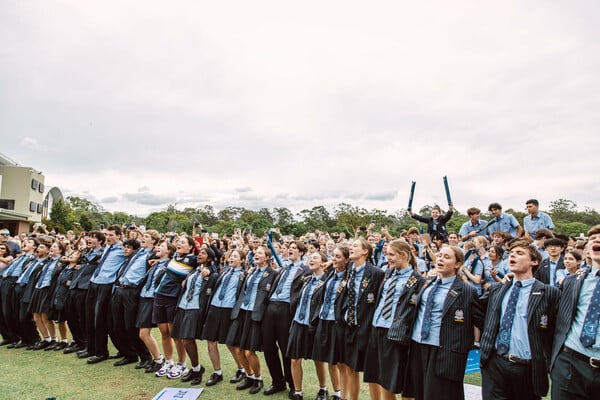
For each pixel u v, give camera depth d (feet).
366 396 17.39
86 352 23.03
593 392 9.73
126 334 21.58
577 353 10.05
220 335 19.04
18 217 106.52
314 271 17.24
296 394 16.74
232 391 17.95
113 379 19.43
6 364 21.66
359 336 14.57
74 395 17.46
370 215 104.01
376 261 25.64
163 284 20.12
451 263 12.65
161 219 132.16
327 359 15.57
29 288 25.22
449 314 12.17
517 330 10.97
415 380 12.62
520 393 10.83
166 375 19.86
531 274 11.60
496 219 27.58
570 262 17.37
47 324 25.00
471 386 17.17
